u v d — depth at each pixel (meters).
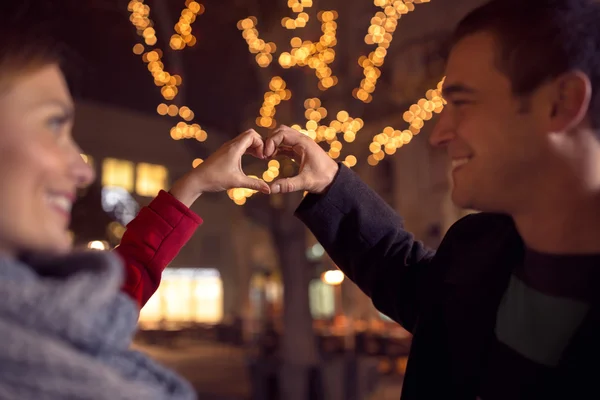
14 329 0.68
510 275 1.17
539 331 1.07
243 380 13.29
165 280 25.94
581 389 0.99
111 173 23.23
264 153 1.61
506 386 1.09
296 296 8.26
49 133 0.82
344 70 8.89
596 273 1.02
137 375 0.86
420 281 1.47
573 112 0.99
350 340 10.93
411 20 11.13
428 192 17.86
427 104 7.41
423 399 1.26
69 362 0.70
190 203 1.55
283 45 7.66
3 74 0.76
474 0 10.72
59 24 0.85
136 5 6.88
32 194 0.78
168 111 7.26
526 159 1.04
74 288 0.74
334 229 1.59
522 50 1.02
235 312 25.14
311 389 8.09
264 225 8.40
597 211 1.03
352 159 7.77
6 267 0.75
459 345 1.20
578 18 1.01
